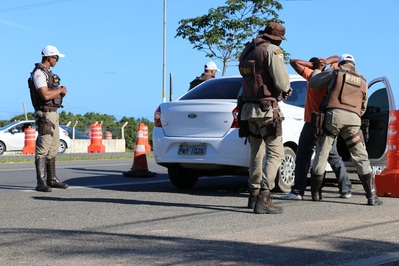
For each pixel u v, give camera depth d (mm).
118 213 7758
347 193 9406
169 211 7922
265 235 6273
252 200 8117
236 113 9477
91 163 18625
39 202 8820
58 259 5301
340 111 8562
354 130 8633
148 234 6352
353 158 8703
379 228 6684
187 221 7145
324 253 5500
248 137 8008
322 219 7301
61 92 10500
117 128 38812
